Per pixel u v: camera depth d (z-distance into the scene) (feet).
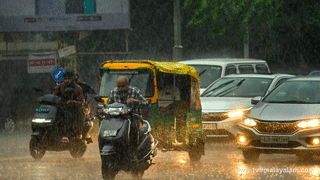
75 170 57.77
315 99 69.72
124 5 146.20
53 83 146.82
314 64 161.99
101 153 48.67
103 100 66.03
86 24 146.30
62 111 65.62
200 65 108.27
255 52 160.76
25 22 147.13
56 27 146.82
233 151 79.41
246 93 89.45
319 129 62.08
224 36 147.23
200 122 70.85
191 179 52.80
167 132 64.08
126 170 50.60
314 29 151.74
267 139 63.98
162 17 179.42
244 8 138.31
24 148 80.12
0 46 151.02
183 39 179.52
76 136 67.15
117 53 150.30
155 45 179.11
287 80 74.69
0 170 57.31
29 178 52.21
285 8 144.87
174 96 65.21
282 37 152.87
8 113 107.04
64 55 146.20
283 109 65.87
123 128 49.32
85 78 161.99
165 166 62.75
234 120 80.02
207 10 142.82
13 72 151.64
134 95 53.52
